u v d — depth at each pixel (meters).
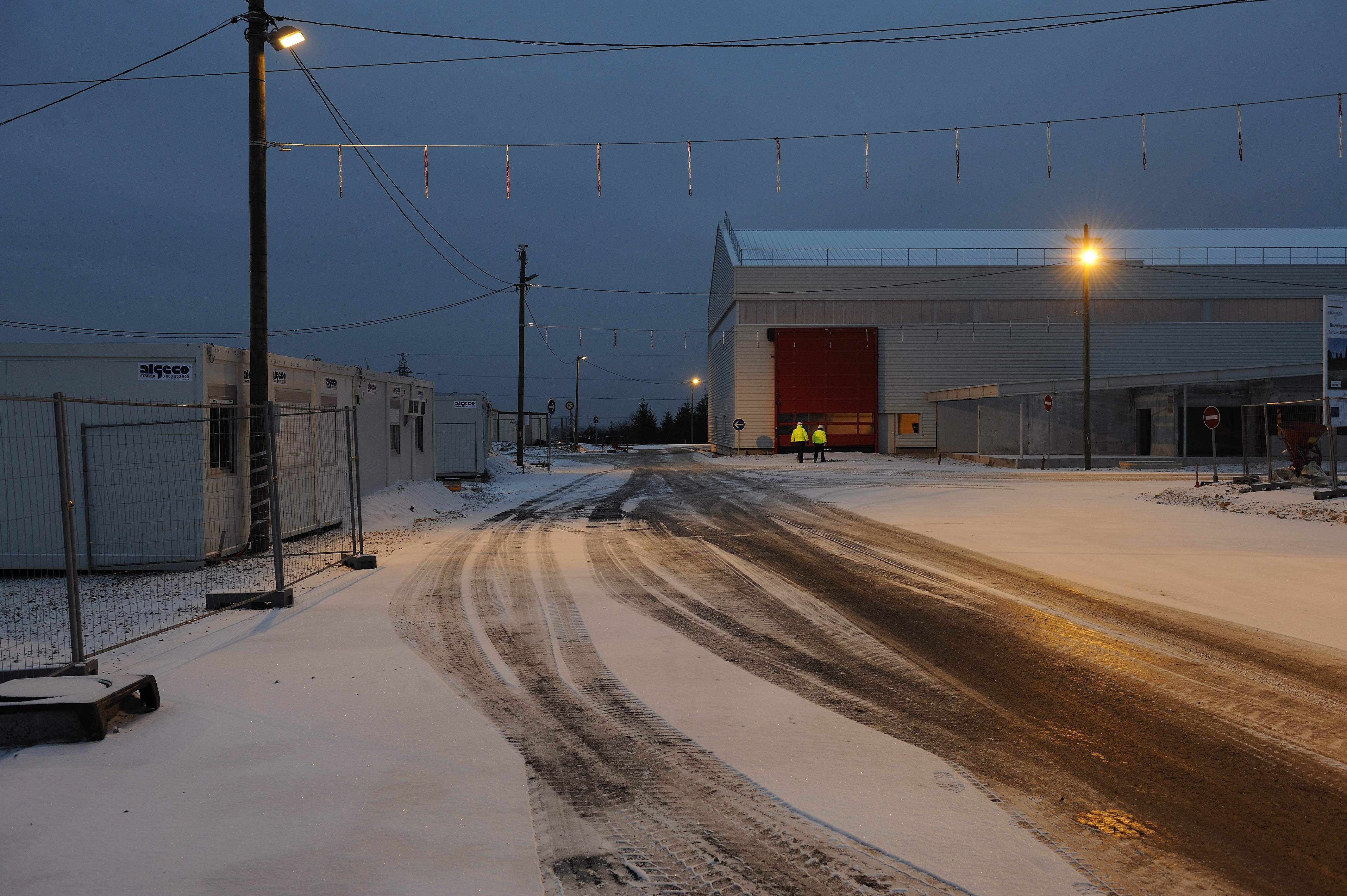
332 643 6.83
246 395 11.95
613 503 19.67
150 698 5.14
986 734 4.80
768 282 46.31
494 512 18.27
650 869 3.28
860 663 6.24
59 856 3.33
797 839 3.54
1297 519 14.71
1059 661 6.30
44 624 8.05
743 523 15.16
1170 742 4.69
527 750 4.52
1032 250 48.62
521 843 3.46
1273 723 4.98
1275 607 8.10
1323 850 3.47
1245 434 20.42
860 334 46.16
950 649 6.65
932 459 41.09
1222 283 46.19
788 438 46.31
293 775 4.15
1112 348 46.44
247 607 8.25
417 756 4.43
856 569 10.30
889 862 3.34
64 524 5.82
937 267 46.19
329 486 14.55
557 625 7.46
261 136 11.63
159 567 10.66
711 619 7.66
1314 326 46.19
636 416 92.81
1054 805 3.89
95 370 10.61
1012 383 38.56
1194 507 17.14
